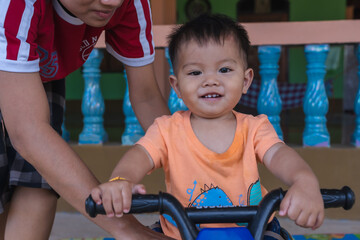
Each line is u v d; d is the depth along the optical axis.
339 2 9.87
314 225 0.97
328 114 9.10
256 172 1.27
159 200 0.96
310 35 2.91
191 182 1.28
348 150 2.96
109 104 9.04
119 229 1.11
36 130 1.09
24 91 1.11
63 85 1.68
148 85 1.66
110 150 3.13
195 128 1.33
